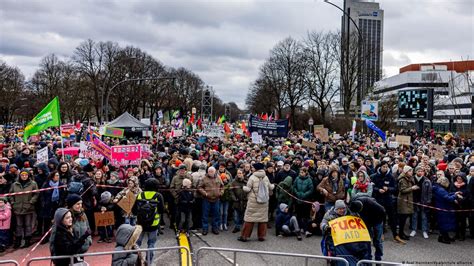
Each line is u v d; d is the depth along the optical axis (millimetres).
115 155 11758
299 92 55156
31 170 10070
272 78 60812
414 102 40094
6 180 9891
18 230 9477
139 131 29188
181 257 8344
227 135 27219
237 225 11078
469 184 10383
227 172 11656
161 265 8070
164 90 78625
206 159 14914
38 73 73375
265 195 10023
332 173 10227
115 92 65750
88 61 65438
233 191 11055
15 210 9398
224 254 8797
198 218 11312
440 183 10328
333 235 6770
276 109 64750
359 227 6809
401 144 20844
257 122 19156
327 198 10141
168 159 14016
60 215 6285
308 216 10727
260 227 10148
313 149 17953
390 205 10242
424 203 10539
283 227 10469
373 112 19641
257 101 71000
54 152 16297
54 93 67125
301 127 53688
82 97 65312
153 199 8180
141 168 11516
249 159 13484
